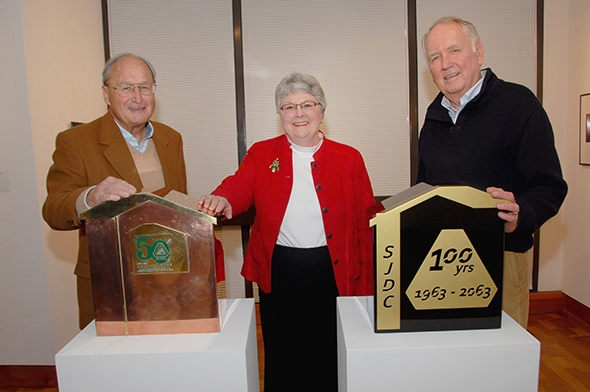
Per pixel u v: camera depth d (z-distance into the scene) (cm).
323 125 293
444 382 83
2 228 203
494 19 282
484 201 86
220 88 292
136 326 92
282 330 142
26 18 197
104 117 138
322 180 140
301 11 287
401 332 89
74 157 127
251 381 94
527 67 284
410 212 85
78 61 248
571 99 277
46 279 204
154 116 293
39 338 208
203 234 89
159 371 84
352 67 289
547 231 293
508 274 129
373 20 287
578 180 272
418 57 287
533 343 82
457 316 89
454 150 135
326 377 144
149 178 141
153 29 288
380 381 83
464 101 136
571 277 284
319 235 140
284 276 140
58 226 117
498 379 83
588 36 259
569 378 205
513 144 124
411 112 291
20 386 210
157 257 90
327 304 142
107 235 89
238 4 285
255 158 149
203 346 86
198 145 296
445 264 87
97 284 91
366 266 100
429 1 283
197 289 91
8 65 196
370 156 296
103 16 286
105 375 85
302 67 290
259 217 145
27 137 198
